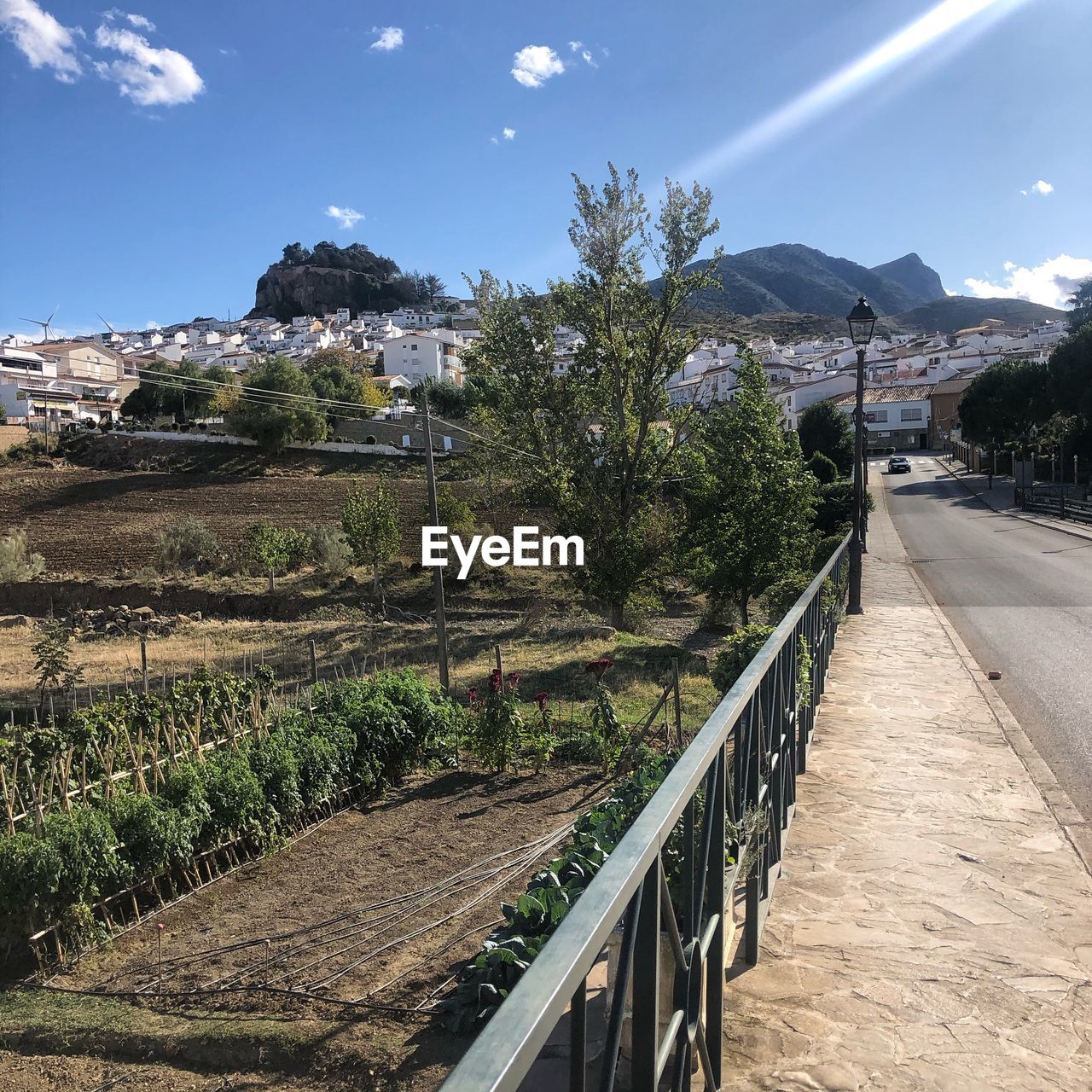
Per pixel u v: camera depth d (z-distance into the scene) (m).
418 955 5.64
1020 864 3.87
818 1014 2.73
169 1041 4.98
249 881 7.55
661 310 24.08
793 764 4.45
